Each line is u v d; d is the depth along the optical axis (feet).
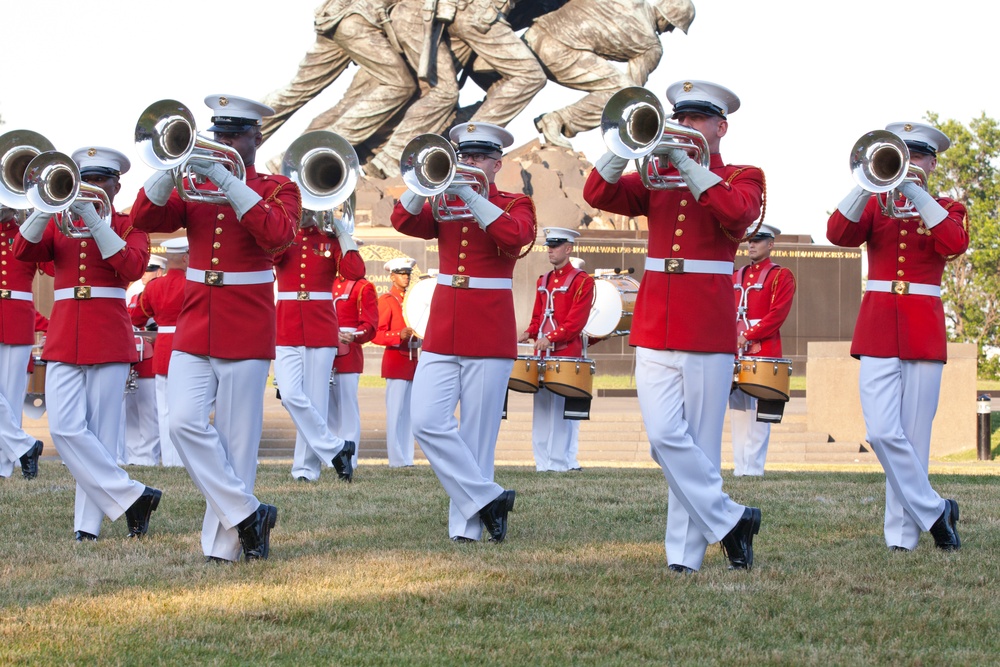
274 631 27.58
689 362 34.12
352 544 38.55
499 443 97.86
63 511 45.16
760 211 33.73
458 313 40.29
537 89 184.85
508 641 27.09
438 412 39.96
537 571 33.76
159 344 71.56
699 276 34.19
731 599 30.83
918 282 39.06
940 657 25.99
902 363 39.22
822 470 74.49
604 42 187.32
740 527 34.37
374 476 60.23
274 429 100.22
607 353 165.27
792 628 28.35
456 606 29.94
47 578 33.01
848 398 98.43
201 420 35.29
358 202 170.19
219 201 34.86
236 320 35.50
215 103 35.55
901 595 31.50
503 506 39.60
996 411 106.42
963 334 212.43
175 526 42.14
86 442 39.75
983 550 38.58
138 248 41.06
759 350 65.57
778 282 65.41
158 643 26.61
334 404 67.21
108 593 31.17
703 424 34.47
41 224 40.52
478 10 182.80
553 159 179.52
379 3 182.80
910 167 37.81
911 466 38.58
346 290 66.74
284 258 58.75
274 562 35.01
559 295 65.57
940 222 37.42
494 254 40.50
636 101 32.32
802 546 38.70
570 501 48.55
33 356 66.13
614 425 100.99
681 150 32.73
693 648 26.61
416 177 38.29
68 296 41.01
